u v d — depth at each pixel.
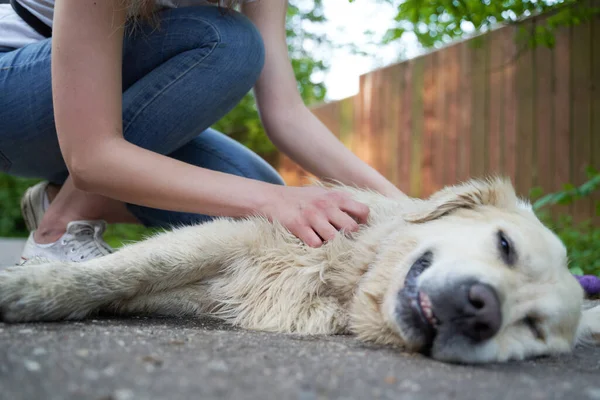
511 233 0.72
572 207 1.76
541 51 1.86
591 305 0.99
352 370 0.49
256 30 0.95
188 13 0.91
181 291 0.80
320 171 1.00
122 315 0.75
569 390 0.46
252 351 0.54
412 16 1.36
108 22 0.71
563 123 1.80
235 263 0.79
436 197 0.85
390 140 2.43
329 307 0.76
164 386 0.40
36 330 0.57
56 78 0.71
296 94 1.01
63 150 0.74
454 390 0.44
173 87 0.89
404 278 0.69
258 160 1.12
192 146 1.05
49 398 0.36
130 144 0.75
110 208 1.01
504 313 0.64
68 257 0.96
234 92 0.94
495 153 2.01
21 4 0.91
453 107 2.16
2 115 0.88
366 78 2.54
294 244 0.78
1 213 3.54
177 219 1.04
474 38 1.79
